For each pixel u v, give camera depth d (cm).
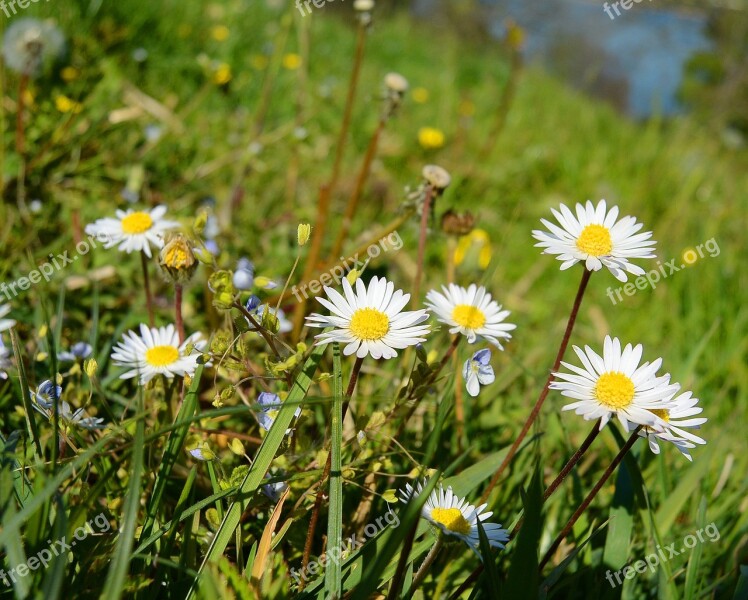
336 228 41
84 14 48
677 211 57
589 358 21
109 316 30
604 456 29
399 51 98
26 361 26
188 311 30
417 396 22
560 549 25
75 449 21
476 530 20
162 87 51
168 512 23
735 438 32
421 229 27
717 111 121
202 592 19
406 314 21
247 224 37
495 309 23
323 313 29
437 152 58
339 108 60
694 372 38
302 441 22
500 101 84
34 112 37
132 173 36
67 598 19
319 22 88
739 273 47
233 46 62
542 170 62
